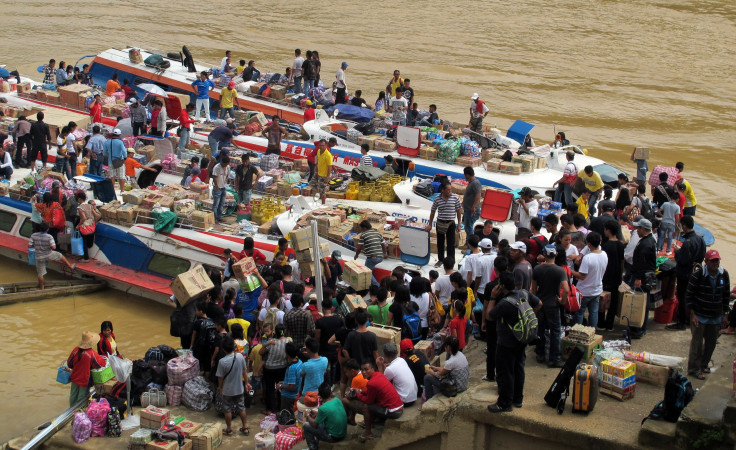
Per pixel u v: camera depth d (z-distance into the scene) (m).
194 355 14.65
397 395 11.90
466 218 19.08
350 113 27.27
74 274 21.62
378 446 11.98
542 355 12.81
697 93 42.47
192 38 50.62
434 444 11.77
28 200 22.94
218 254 20.00
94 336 14.33
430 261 18.70
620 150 33.38
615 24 56.03
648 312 14.04
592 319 13.62
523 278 13.00
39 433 13.34
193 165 23.42
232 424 13.75
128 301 20.91
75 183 22.70
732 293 15.23
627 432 10.64
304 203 20.89
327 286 17.78
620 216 19.53
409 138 23.98
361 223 18.77
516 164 22.66
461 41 51.44
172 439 12.62
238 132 27.67
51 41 48.72
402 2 61.94
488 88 42.16
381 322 15.09
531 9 59.72
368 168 22.81
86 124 28.88
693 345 12.23
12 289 20.77
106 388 14.11
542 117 37.81
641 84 43.78
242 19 56.16
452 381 11.88
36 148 24.77
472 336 14.84
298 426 13.18
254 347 14.22
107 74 34.19
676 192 19.80
